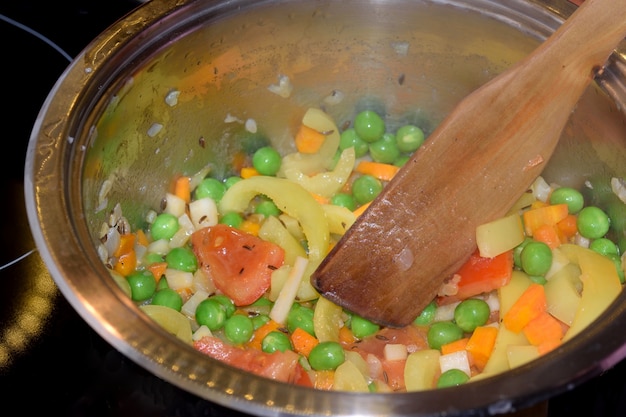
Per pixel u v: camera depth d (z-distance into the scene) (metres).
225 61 0.26
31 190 0.20
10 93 0.27
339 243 0.23
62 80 0.22
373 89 0.29
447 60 0.27
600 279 0.23
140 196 0.26
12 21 0.29
